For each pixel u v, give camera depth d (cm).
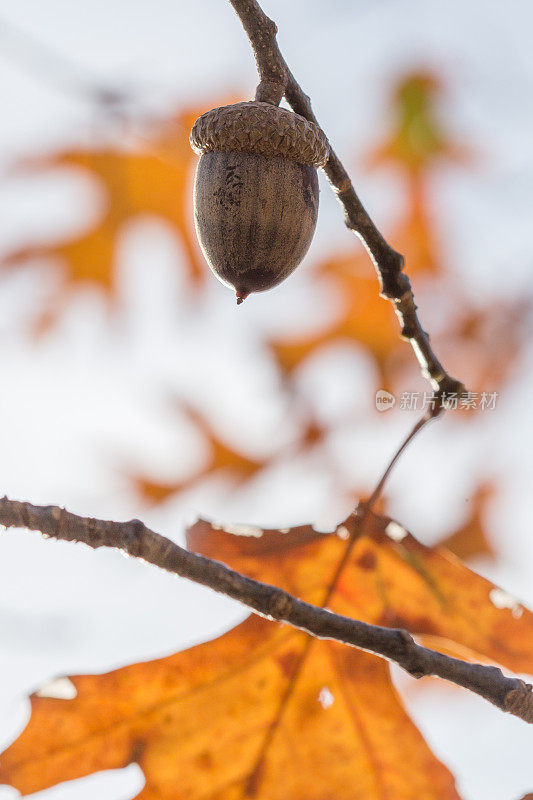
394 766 64
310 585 64
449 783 64
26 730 64
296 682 64
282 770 64
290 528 65
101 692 64
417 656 62
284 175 62
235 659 64
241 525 65
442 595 64
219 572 62
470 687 62
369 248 63
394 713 64
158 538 62
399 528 64
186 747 64
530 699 62
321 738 64
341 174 63
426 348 63
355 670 64
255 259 62
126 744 64
